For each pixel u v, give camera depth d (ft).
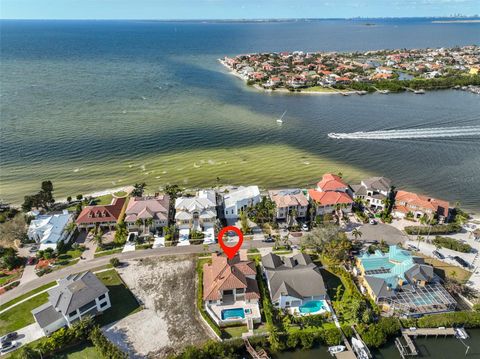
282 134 575.38
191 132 576.20
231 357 195.00
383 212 336.49
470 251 286.87
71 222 323.57
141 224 315.58
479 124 614.34
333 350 203.72
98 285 227.81
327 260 277.03
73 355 198.70
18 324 218.59
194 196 369.91
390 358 202.80
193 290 246.88
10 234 305.32
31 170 438.40
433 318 219.00
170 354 200.85
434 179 424.87
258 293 234.17
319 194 346.95
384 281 237.25
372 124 621.72
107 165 456.45
